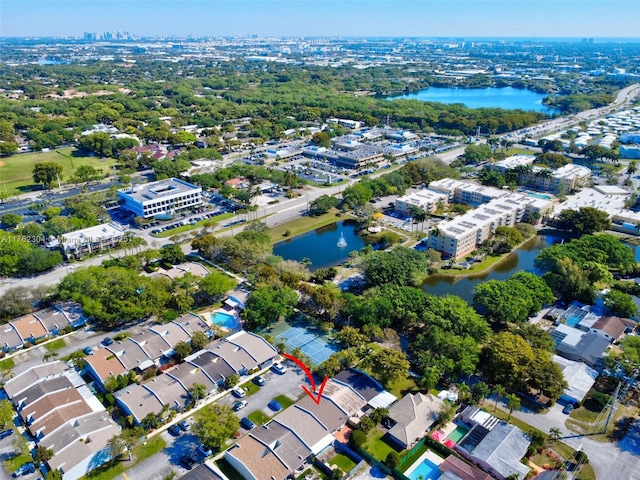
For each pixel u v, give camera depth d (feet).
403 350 543.80
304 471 394.11
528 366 474.08
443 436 430.20
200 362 500.74
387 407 451.12
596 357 516.32
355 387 473.26
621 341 527.81
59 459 385.50
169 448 414.82
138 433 408.26
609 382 496.64
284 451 393.70
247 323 584.81
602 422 444.14
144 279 613.93
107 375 484.33
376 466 398.42
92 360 501.56
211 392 478.18
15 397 456.04
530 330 542.16
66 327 572.10
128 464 397.60
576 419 447.83
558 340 549.54
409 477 388.78
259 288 617.21
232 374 491.72
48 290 620.49
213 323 594.24
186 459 398.62
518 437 414.82
